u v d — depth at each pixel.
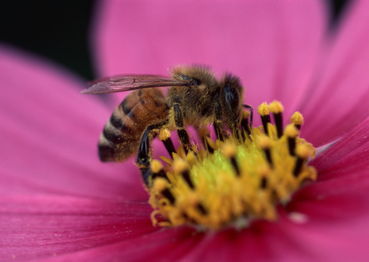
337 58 0.12
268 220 0.11
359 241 0.09
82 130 0.13
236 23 0.13
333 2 0.15
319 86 0.12
